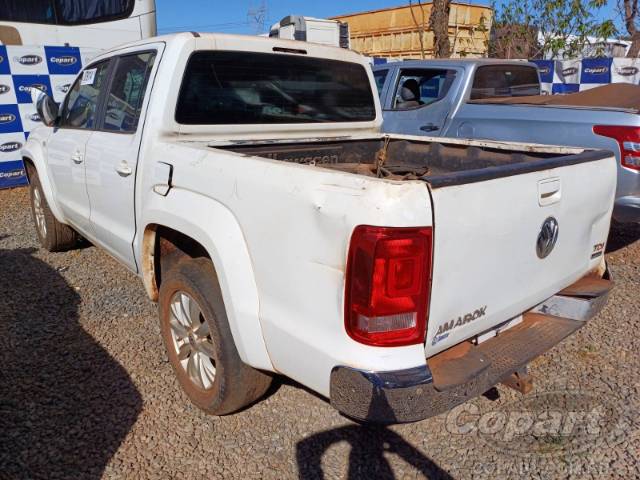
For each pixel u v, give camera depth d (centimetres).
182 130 314
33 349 353
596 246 292
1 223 658
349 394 196
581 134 480
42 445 265
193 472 251
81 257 529
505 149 334
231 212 243
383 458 262
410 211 184
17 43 820
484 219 207
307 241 205
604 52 1159
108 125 369
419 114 630
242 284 236
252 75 343
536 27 1119
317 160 372
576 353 353
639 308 416
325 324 203
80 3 848
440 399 199
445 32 905
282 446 269
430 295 196
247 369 262
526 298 246
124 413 290
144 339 368
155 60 323
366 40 1559
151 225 307
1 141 822
